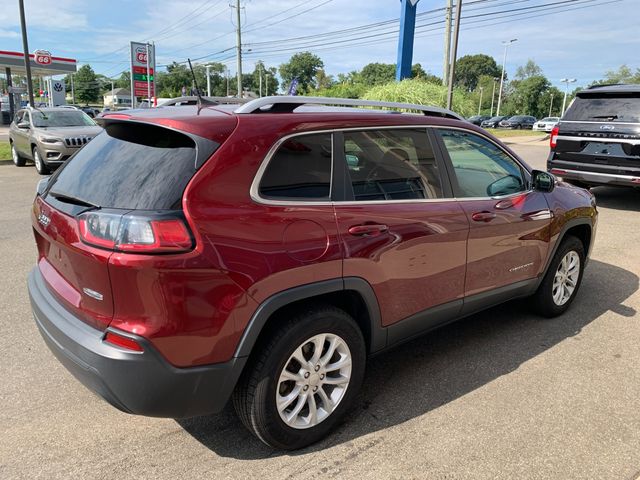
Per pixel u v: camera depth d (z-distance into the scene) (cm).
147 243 210
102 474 250
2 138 2405
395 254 287
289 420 260
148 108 290
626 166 845
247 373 247
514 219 365
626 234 739
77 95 11662
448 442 278
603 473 256
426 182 316
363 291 275
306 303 264
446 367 360
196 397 230
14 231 700
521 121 5350
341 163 273
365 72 9375
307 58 11056
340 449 271
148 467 255
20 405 304
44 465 254
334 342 271
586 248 467
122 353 216
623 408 312
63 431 282
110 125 285
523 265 387
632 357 377
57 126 1320
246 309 231
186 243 215
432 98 2286
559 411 308
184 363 223
